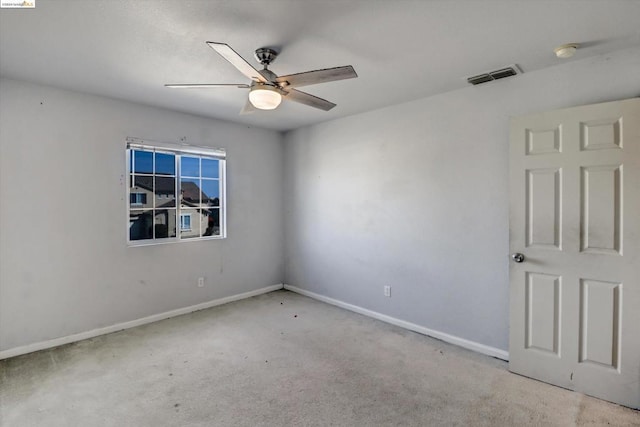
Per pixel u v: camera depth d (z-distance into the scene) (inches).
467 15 69.4
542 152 91.6
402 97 122.6
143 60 91.4
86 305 120.1
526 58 89.8
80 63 93.0
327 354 107.8
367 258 144.6
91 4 64.9
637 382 79.4
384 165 136.9
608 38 79.0
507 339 104.3
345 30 75.7
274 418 76.2
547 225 91.0
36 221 110.0
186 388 88.0
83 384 89.6
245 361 102.9
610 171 82.3
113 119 125.3
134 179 133.6
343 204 154.3
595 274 84.4
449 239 117.3
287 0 63.9
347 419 75.9
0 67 95.8
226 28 74.6
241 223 168.4
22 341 107.5
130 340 118.0
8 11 67.0
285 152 185.6
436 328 121.5
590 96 88.7
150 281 136.3
